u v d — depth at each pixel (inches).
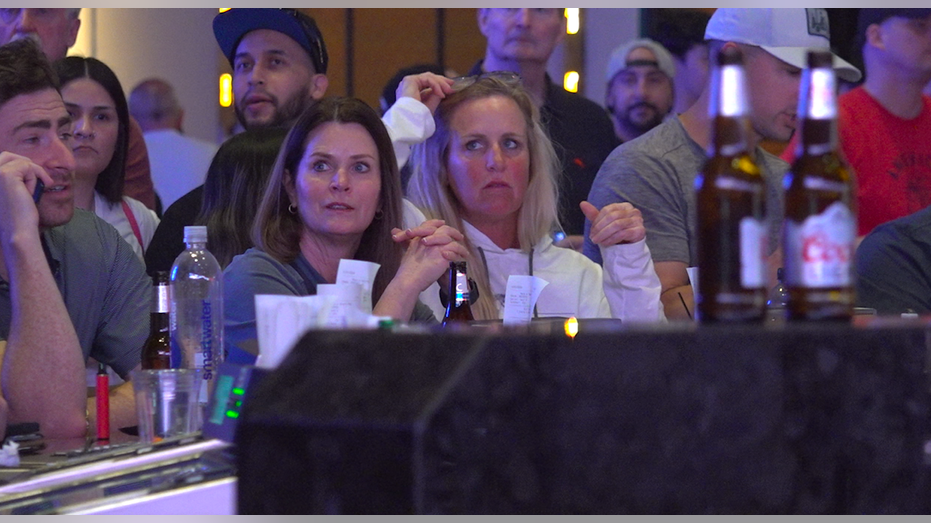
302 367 141.0
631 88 695.7
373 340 141.7
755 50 467.8
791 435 143.4
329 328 147.3
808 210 160.4
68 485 200.5
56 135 330.6
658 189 466.9
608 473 137.6
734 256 160.1
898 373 152.0
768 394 142.4
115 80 510.9
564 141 599.5
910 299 427.5
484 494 132.3
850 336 147.8
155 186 781.3
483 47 932.0
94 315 359.6
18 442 268.4
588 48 871.7
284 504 133.1
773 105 474.0
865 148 541.6
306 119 347.3
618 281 402.3
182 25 876.6
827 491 146.1
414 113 413.1
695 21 719.1
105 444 269.4
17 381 301.4
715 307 160.1
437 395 128.0
